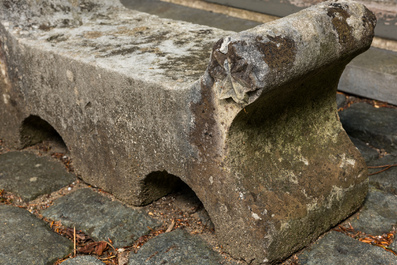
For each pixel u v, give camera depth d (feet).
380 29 11.85
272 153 7.27
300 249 7.38
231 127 6.50
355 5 7.24
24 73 9.41
